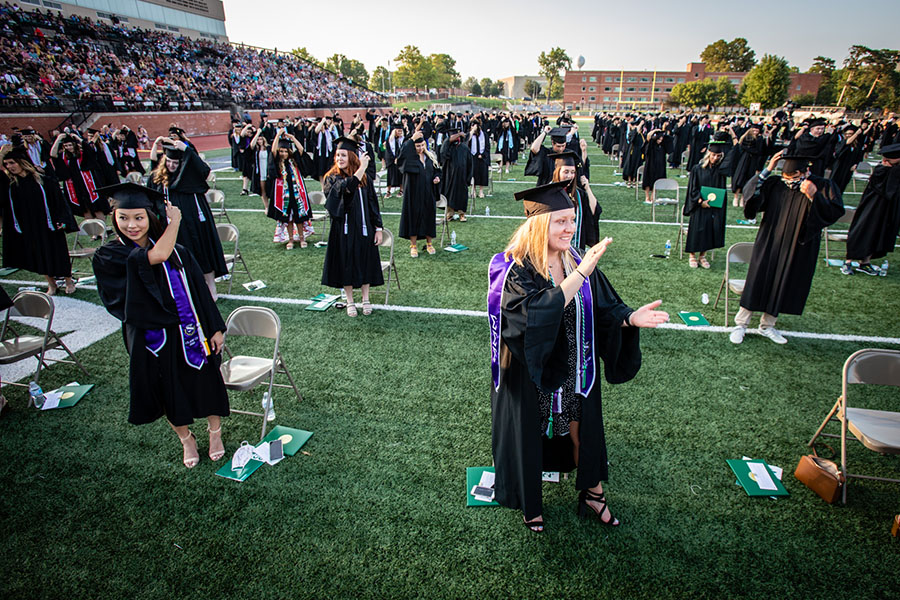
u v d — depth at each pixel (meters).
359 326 5.09
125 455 3.22
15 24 25.91
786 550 2.45
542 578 2.32
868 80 67.31
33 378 4.16
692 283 6.21
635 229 8.92
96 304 5.79
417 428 3.45
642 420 3.49
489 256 7.44
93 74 26.73
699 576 2.32
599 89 90.44
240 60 40.75
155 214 2.70
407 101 82.38
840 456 3.14
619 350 2.25
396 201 11.55
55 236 5.82
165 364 2.73
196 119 28.31
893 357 2.79
